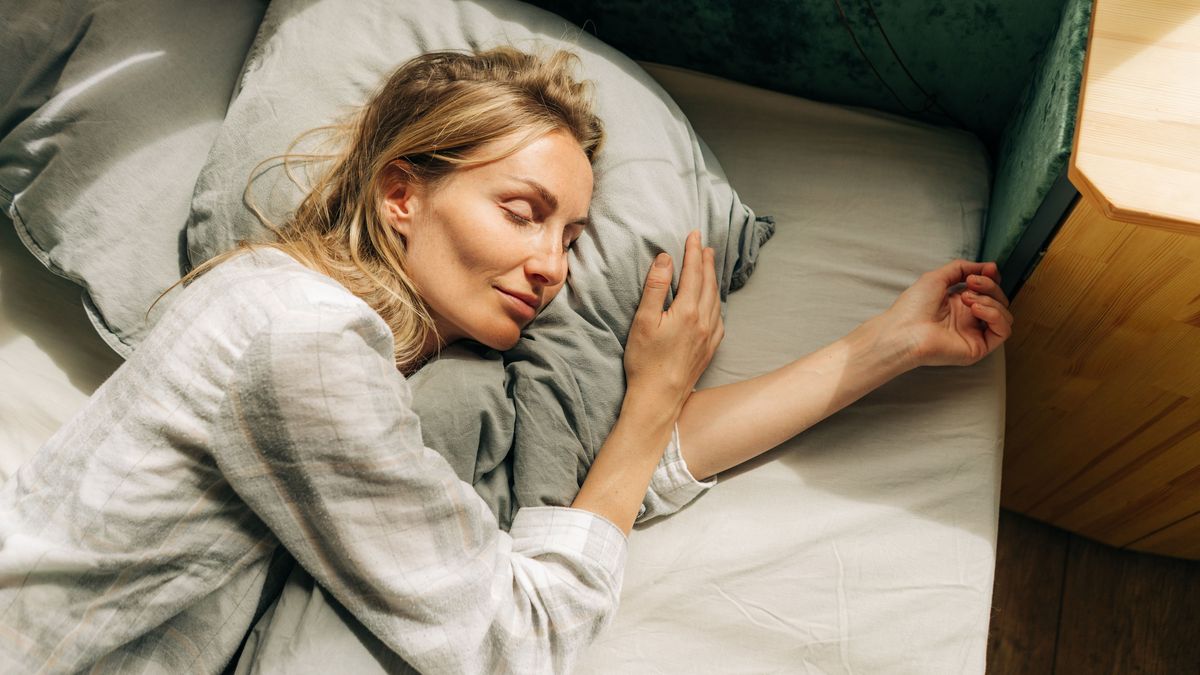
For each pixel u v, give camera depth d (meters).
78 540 0.67
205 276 0.76
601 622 0.82
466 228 0.79
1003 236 0.96
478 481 0.88
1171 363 0.91
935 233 1.06
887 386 0.98
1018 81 1.09
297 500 0.70
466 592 0.73
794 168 1.13
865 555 0.90
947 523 0.91
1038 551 1.30
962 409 0.96
